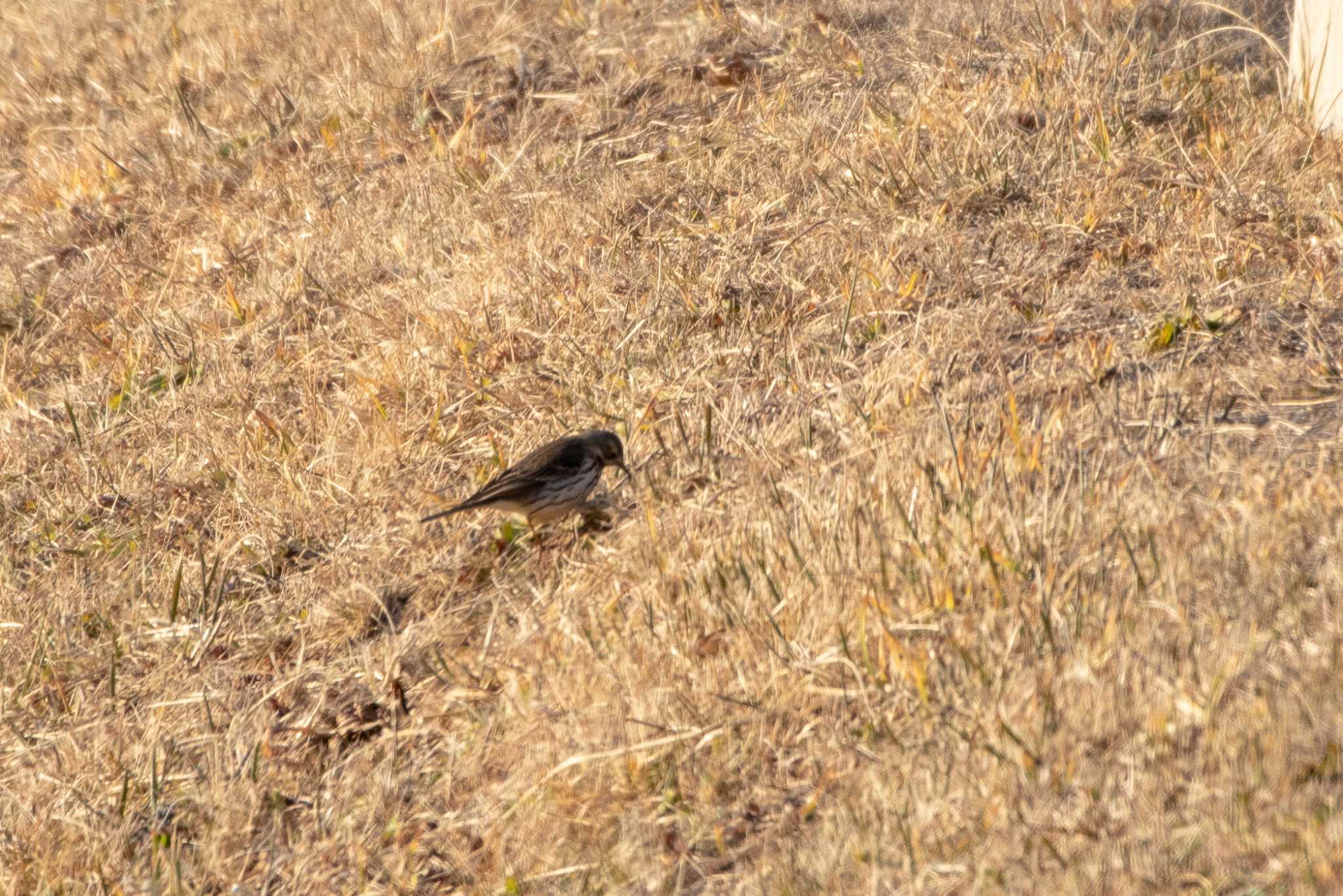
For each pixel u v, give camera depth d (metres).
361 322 14.98
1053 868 6.96
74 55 24.03
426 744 9.95
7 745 11.15
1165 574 8.52
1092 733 7.68
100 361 16.17
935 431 10.55
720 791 8.45
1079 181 14.10
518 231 15.76
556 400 12.74
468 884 8.70
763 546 9.84
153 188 19.39
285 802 9.95
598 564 10.60
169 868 9.54
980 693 8.18
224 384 14.77
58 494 13.75
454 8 20.91
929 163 14.70
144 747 10.64
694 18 19.20
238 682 11.14
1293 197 13.20
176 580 11.95
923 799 7.70
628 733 8.85
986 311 12.21
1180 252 12.66
